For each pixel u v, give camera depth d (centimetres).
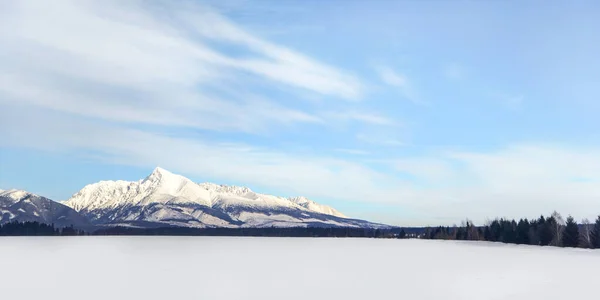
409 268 6594
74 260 7856
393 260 8300
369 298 3909
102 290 4241
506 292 4231
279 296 3966
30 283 4706
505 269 6450
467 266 6988
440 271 6131
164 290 4244
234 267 6612
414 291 4281
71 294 4019
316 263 7469
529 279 5206
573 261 8038
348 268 6562
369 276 5506
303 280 5059
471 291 4297
